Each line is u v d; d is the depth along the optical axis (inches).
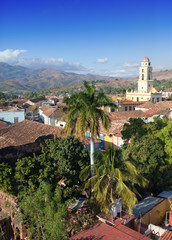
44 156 748.6
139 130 932.6
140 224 657.0
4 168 702.5
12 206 711.7
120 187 599.2
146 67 3508.9
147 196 868.0
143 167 799.1
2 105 4067.4
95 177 668.1
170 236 554.6
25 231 680.4
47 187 582.9
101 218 635.5
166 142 859.4
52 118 1946.4
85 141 1118.4
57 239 538.0
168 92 6323.8
